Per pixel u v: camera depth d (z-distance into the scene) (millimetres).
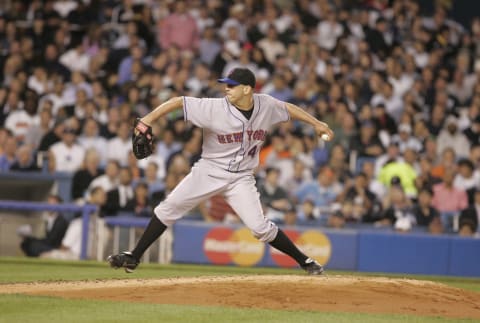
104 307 20906
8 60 60188
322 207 50562
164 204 25516
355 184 50125
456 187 53062
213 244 44156
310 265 26078
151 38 64938
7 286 24969
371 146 56406
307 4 69000
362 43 65312
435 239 45469
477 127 61312
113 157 53312
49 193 49625
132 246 43656
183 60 59906
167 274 33656
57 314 19734
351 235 45094
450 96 65000
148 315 19828
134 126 24672
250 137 25156
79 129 54781
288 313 20484
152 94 57125
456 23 76938
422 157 55281
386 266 45281
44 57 61875
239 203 25359
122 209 45719
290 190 51531
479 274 45656
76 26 64562
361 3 72562
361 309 21656
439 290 24625
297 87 59812
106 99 56906
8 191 51188
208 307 21156
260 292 23094
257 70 61906
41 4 65188
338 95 59875
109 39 65250
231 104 24891
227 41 64375
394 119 61781
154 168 48906
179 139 53938
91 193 45000
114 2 67312
